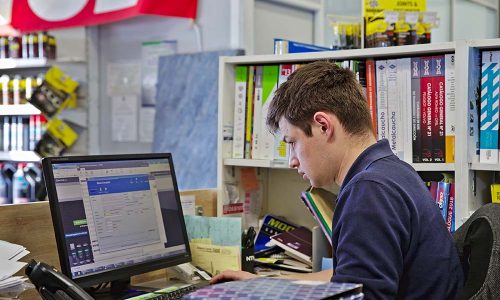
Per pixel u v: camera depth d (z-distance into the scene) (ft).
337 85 5.00
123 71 13.41
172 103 11.64
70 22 13.41
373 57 7.27
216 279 6.01
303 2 12.70
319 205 7.41
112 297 6.18
